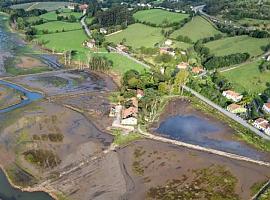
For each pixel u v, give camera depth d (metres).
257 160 153.88
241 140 169.12
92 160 146.00
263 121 181.12
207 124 183.00
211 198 129.00
